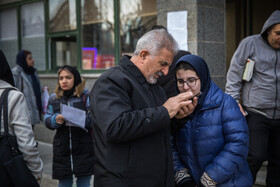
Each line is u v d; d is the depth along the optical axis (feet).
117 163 6.11
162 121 5.94
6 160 7.00
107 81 6.18
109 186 6.13
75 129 11.21
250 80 11.53
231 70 11.62
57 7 21.61
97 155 6.41
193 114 7.49
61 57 21.72
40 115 19.13
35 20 23.11
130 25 17.80
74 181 14.73
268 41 11.19
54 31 21.94
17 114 7.28
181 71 7.29
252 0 16.90
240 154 7.18
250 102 11.51
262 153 11.11
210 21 14.28
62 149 11.17
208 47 14.25
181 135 7.63
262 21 16.69
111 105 5.94
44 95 19.63
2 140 7.07
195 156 7.50
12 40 24.94
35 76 18.92
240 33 17.37
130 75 6.37
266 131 11.29
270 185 11.61
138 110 6.04
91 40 19.80
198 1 13.78
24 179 7.04
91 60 19.81
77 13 20.34
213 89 7.59
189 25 14.01
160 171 6.32
